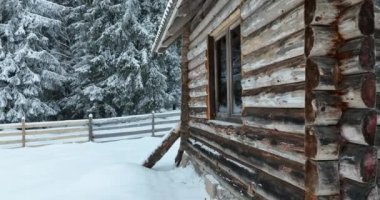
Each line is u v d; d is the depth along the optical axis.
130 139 14.70
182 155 8.50
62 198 5.99
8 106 18.95
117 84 19.20
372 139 2.48
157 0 21.05
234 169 4.68
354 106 2.60
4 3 19.98
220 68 5.89
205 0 6.17
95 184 6.52
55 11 20.91
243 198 4.37
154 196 6.02
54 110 19.89
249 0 4.09
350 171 2.57
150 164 8.45
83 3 21.88
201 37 6.62
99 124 14.88
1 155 11.35
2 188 7.15
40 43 20.11
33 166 9.31
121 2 20.59
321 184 2.64
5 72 18.42
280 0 3.31
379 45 2.74
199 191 6.35
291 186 3.16
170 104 21.38
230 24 5.12
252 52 4.04
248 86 4.16
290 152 3.13
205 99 6.41
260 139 3.80
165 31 7.77
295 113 3.07
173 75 21.73
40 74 19.73
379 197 2.63
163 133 15.64
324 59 2.70
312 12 2.71
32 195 6.45
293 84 3.11
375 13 2.72
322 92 2.70
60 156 10.88
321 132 2.66
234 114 5.06
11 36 19.31
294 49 3.04
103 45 19.64
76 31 21.27
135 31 19.52
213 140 5.86
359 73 2.56
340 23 2.67
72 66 21.75
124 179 6.68
